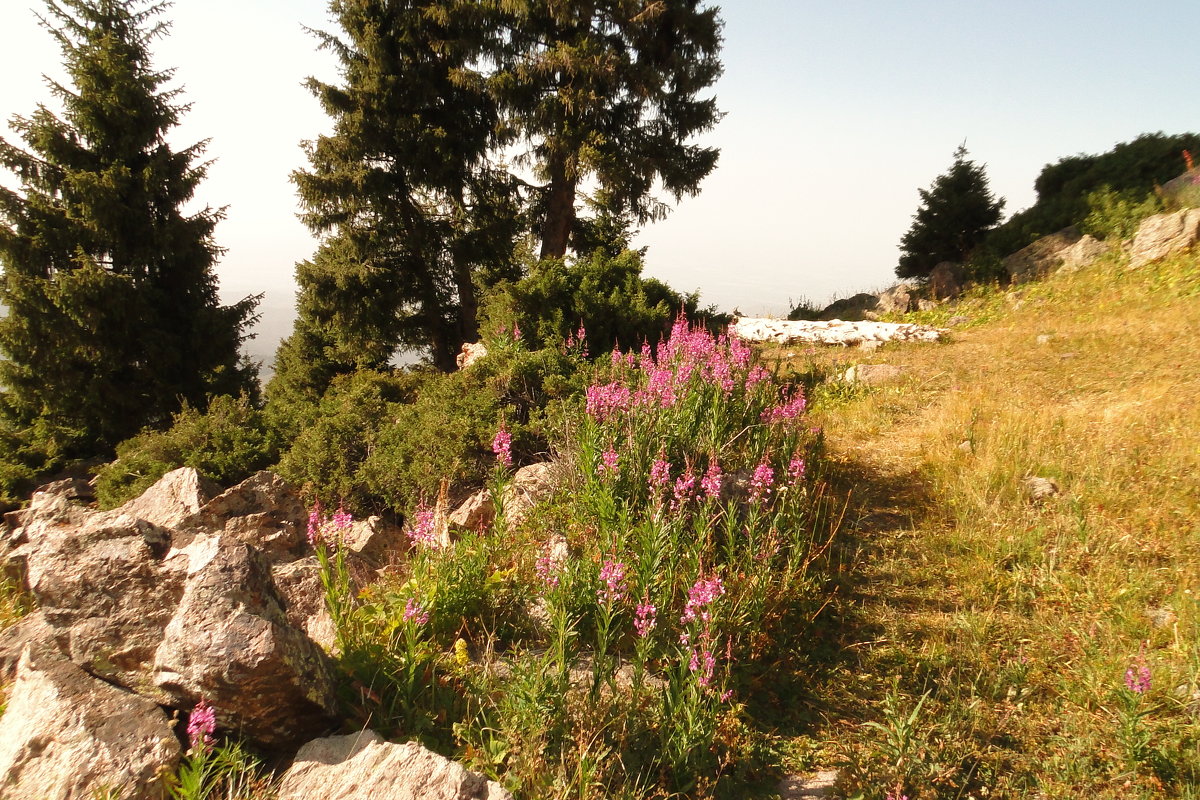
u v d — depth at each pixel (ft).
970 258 63.36
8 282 61.82
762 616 15.53
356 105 68.54
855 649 15.47
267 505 21.06
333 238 71.00
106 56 65.16
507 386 29.91
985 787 11.57
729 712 12.97
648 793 10.95
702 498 18.83
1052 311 47.78
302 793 9.89
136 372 67.00
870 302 65.77
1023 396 31.09
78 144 66.74
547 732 11.41
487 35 68.80
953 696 13.78
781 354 49.01
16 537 22.48
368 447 29.99
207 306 72.49
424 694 12.51
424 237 73.77
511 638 14.84
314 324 76.54
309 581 16.31
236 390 70.18
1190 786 11.12
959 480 23.15
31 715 10.77
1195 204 51.19
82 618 12.10
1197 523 18.95
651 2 65.72
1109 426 25.64
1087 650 14.56
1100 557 18.10
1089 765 11.94
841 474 25.00
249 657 10.41
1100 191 58.54
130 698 11.03
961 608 16.90
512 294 41.39
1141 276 47.70
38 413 68.33
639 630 14.06
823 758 12.37
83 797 9.70
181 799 9.80
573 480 21.26
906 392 34.94
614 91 67.62
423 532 16.03
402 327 74.84
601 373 29.60
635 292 42.83
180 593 12.50
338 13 69.51
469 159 73.31
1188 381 29.35
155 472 34.96
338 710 11.64
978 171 68.28
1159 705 12.73
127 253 66.90
